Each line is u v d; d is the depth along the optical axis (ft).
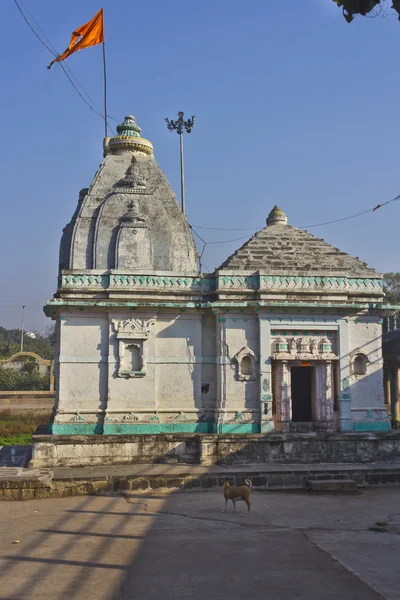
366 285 57.93
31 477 45.21
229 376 55.16
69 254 57.26
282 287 56.34
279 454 53.06
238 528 36.52
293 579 27.20
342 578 27.30
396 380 98.68
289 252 59.31
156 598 24.93
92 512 40.40
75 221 59.11
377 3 12.78
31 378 152.66
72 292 54.49
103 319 54.95
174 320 56.24
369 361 57.36
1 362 160.45
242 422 54.44
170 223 59.88
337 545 32.81
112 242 57.21
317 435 53.57
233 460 52.29
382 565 29.19
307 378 62.64
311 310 56.13
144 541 33.55
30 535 34.68
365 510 41.50
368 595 25.09
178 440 52.85
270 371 55.21
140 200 59.21
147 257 56.95
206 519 38.73
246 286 56.34
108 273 55.36
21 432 88.33
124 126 64.23
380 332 58.08
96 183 60.29
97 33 67.15
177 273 56.59
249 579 27.22
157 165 63.21
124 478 46.70
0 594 25.38
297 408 62.18
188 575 27.84
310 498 45.47
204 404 56.03
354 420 56.29
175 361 55.72
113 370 54.08
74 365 53.98
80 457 51.08
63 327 54.19
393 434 54.95
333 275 57.41
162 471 48.57
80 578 27.43
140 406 54.08
